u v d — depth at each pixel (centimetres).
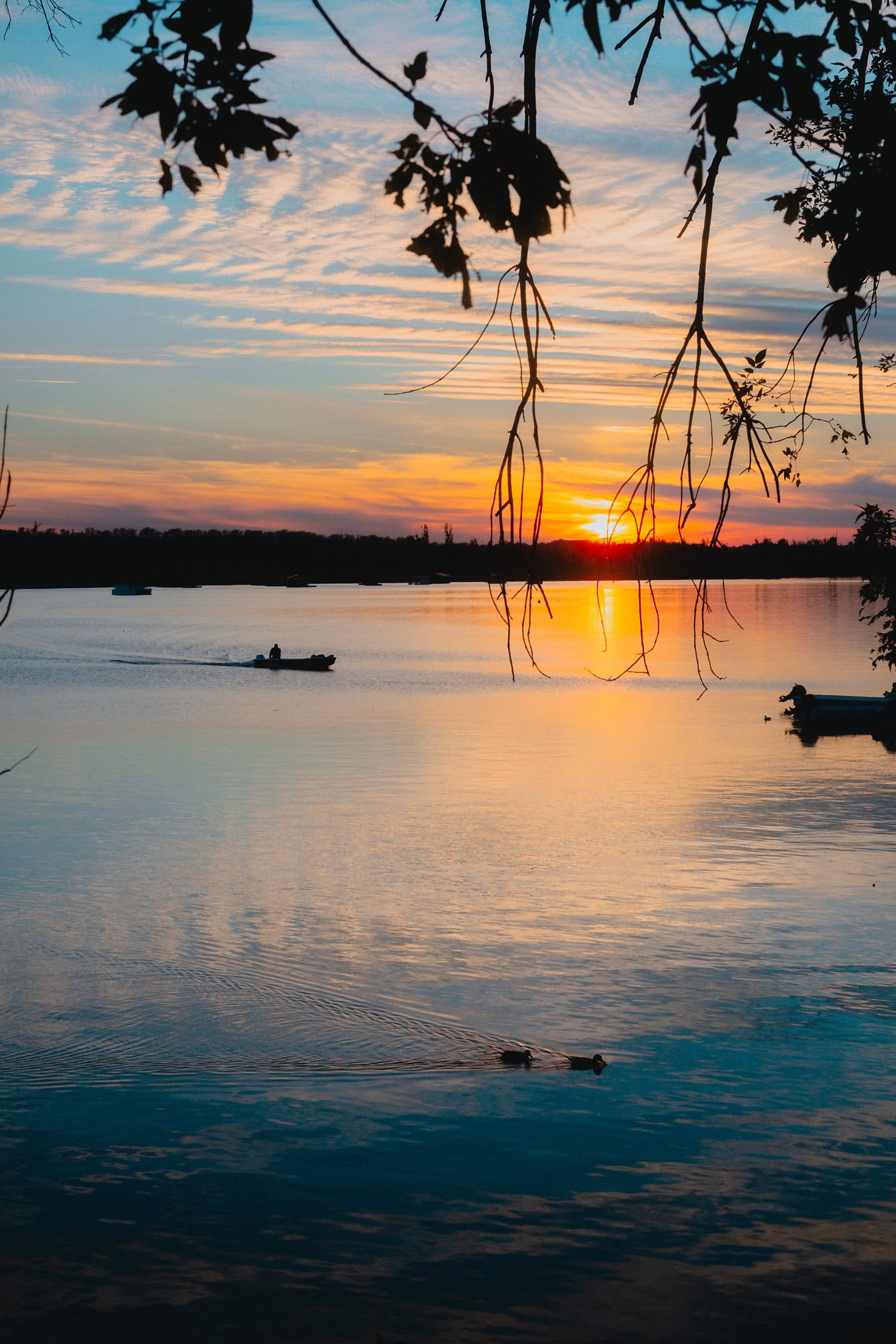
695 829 3731
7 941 2467
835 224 432
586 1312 1120
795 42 370
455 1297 1152
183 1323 1103
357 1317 1119
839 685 8831
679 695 8256
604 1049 1864
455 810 4059
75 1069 1766
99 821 3819
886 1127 1552
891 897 2861
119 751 5494
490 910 2738
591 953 2394
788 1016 2005
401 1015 2022
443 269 378
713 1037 1903
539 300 359
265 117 382
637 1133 1541
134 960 2333
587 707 7538
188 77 374
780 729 6397
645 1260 1221
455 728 6419
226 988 2164
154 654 12250
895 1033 1917
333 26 345
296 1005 2072
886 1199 1351
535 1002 2091
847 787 4547
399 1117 1589
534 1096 1659
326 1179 1412
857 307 418
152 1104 1627
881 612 2381
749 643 13438
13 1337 1082
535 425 361
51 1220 1309
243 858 3288
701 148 383
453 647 13562
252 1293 1158
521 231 359
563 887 2961
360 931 2558
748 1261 1216
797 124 396
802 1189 1375
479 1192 1375
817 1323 1095
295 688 8794
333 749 5581
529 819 3891
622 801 4244
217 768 4991
